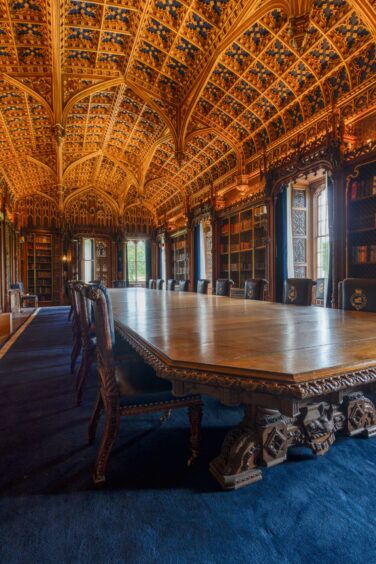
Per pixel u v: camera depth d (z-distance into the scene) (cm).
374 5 396
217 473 170
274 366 117
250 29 477
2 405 278
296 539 131
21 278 1234
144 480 172
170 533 135
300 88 574
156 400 179
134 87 621
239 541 131
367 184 464
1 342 550
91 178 1229
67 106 619
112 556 124
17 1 433
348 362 122
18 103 658
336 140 497
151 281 991
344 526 138
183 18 466
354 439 214
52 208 1299
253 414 175
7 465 187
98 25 491
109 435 171
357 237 482
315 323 218
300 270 725
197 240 1075
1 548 128
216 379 115
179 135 686
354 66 491
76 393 307
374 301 295
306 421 191
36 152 902
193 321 232
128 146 930
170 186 1165
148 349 153
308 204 739
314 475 174
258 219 732
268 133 699
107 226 1396
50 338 587
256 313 281
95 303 174
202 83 569
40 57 537
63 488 166
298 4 356
